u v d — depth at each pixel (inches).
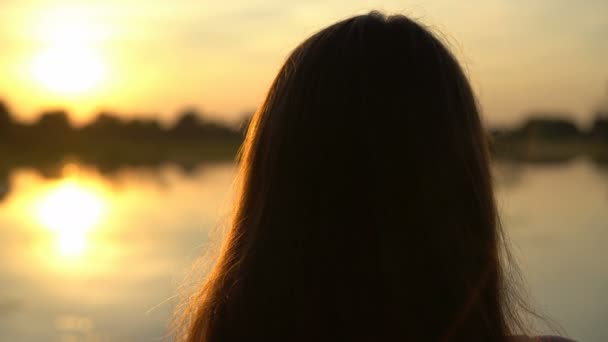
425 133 38.4
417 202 37.9
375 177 38.1
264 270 39.8
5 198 1481.3
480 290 38.6
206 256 52.7
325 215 38.5
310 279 38.5
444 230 37.9
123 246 816.9
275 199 40.3
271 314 39.2
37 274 679.1
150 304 508.4
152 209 1208.2
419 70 39.4
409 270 37.7
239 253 43.0
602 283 468.1
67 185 1830.7
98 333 443.5
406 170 38.1
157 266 666.8
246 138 45.3
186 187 1696.6
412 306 37.5
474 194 39.2
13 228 1037.8
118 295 553.9
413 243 37.8
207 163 2416.3
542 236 687.1
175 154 2394.2
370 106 38.7
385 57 39.6
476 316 38.1
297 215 39.1
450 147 38.6
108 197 1473.9
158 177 2087.8
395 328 37.5
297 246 38.9
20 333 454.9
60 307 526.3
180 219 1037.2
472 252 38.6
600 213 863.1
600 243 639.8
